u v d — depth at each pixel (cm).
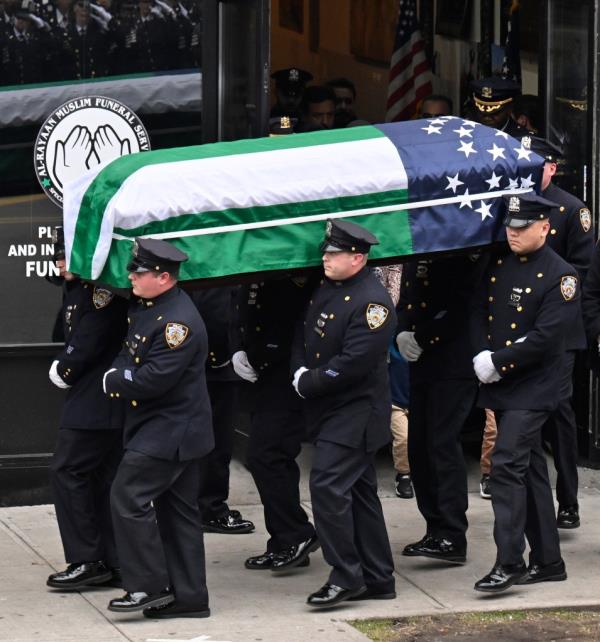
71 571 2050
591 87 2642
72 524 2042
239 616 1959
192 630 1895
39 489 2488
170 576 1948
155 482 1902
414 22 3161
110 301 2000
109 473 2072
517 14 3117
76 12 2441
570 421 2366
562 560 2138
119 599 1927
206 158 1938
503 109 2525
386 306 1927
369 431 1961
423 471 2216
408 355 2181
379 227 1977
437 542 2209
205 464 2350
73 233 1944
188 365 1895
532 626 1947
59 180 2456
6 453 2477
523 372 2048
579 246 2303
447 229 2000
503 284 2055
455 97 3194
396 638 1889
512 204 2002
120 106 2470
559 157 2336
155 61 2473
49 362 2478
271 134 2480
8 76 2427
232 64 2467
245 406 2164
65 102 2448
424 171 1988
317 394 1939
